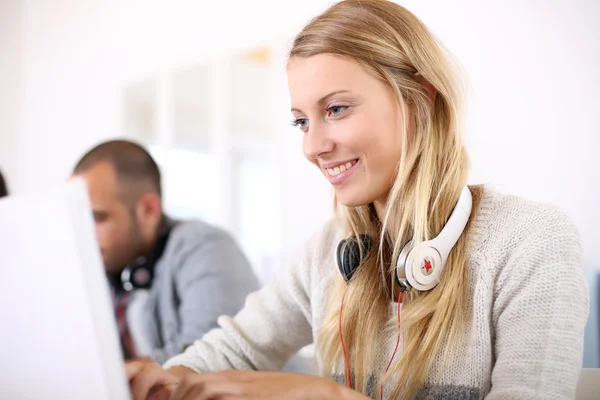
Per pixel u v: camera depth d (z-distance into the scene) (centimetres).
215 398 64
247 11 280
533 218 80
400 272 79
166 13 334
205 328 160
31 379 51
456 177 83
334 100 79
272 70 265
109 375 48
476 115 198
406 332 82
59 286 48
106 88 379
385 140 80
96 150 176
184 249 175
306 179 246
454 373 80
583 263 77
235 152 284
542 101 184
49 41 432
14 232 49
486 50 197
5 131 457
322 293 101
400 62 81
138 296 181
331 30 80
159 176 185
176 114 326
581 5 175
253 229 271
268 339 105
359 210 93
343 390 64
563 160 179
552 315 72
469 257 82
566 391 68
